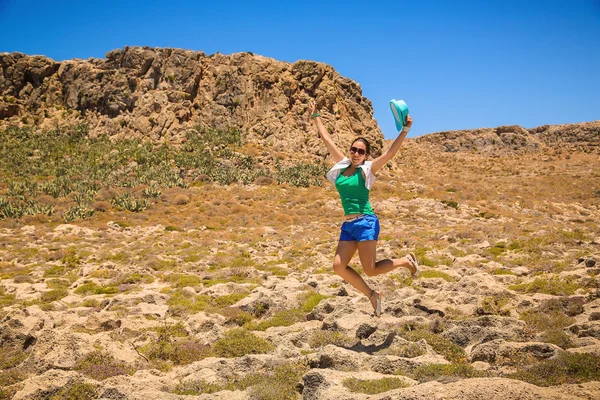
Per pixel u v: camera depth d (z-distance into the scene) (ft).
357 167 20.27
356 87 260.62
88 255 94.53
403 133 19.56
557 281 38.65
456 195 187.73
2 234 124.16
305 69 249.96
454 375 19.21
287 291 46.91
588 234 88.07
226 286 51.65
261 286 51.06
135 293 50.62
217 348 27.84
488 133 481.87
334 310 33.14
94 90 256.32
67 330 31.76
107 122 247.29
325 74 252.62
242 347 27.40
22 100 268.41
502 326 26.32
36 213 146.51
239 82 250.16
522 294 37.09
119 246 106.52
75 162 212.64
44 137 240.32
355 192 20.04
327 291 44.60
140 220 143.54
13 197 164.25
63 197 169.99
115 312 39.29
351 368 20.80
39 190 177.06
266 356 23.49
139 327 34.88
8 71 271.08
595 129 460.14
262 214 153.48
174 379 23.31
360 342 25.00
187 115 243.60
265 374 21.63
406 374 19.86
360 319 28.43
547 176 283.79
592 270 40.91
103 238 118.21
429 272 49.78
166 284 65.21
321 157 228.43
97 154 219.82
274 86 246.27
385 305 32.30
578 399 14.60
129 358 26.86
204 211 156.35
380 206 161.48
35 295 58.39
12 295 59.11
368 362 21.02
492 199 186.80
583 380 17.80
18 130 246.88
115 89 252.62
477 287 36.99
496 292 35.01
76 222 139.54
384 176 219.20
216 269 76.54
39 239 117.80
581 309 29.84
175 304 44.83
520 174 303.07
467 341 25.18
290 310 38.34
